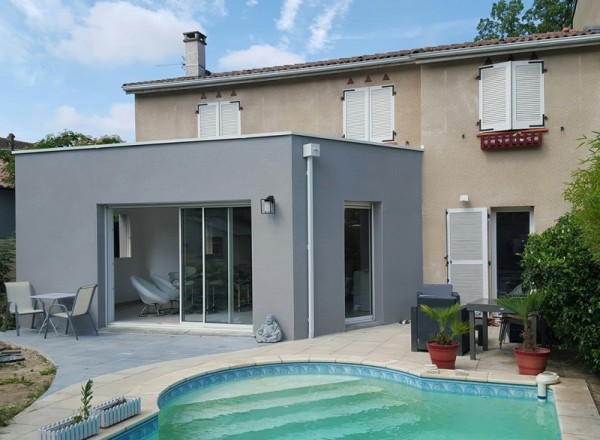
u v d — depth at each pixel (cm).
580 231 741
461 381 749
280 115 1477
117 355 923
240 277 1113
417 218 1276
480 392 740
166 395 705
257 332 1035
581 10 1562
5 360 908
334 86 1424
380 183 1202
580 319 726
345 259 1167
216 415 684
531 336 775
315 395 759
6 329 1184
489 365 820
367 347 962
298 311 1046
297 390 781
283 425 650
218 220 1133
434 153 1284
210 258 1140
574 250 725
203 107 1562
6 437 540
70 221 1192
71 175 1192
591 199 603
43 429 506
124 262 1608
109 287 1200
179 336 1090
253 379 836
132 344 1017
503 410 687
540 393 705
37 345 1017
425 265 1287
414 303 1259
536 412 675
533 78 1212
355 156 1157
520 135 1202
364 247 1209
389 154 1224
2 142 2756
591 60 1180
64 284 1193
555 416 653
